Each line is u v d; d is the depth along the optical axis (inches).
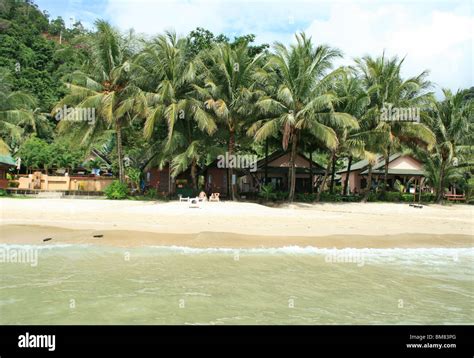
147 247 545.3
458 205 1375.5
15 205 855.7
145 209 851.4
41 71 2322.8
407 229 729.0
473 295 368.8
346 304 334.3
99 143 1611.7
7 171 1306.6
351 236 639.8
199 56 1096.2
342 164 2068.2
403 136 1291.8
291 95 1045.2
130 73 1086.4
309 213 911.0
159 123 1113.4
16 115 1285.7
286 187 1476.4
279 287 377.7
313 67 1077.8
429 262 512.4
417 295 365.1
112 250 527.2
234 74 1075.9
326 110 1147.3
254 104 1065.5
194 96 1095.6
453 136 1347.2
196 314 301.9
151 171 1346.0
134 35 1138.7
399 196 1365.7
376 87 1186.0
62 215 756.0
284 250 550.0
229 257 502.6
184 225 682.2
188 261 476.7
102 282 383.6
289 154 1430.9
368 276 430.9
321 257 518.3
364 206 1136.8
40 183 1227.2
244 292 358.9
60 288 362.9
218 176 1379.2
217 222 720.3
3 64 2142.0
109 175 1539.1
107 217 743.7
